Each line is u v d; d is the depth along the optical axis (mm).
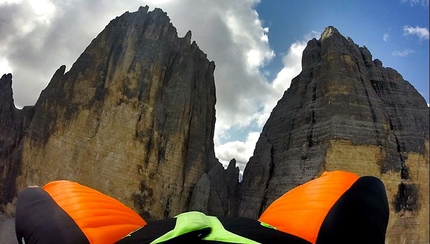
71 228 2998
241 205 31516
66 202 3432
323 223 3225
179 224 3076
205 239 2945
